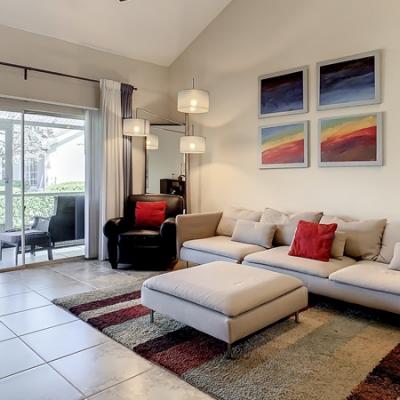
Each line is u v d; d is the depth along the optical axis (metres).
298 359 2.46
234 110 5.27
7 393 2.11
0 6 4.20
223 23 5.34
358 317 3.19
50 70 4.82
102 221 5.27
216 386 2.15
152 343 2.69
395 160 3.82
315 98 4.39
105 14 4.73
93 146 5.31
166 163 5.99
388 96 3.84
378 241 3.64
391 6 3.80
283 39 4.68
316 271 3.33
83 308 3.37
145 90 5.89
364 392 2.08
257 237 4.29
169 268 4.86
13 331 2.91
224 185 5.45
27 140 4.89
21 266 4.80
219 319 2.43
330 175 4.31
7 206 5.17
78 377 2.27
